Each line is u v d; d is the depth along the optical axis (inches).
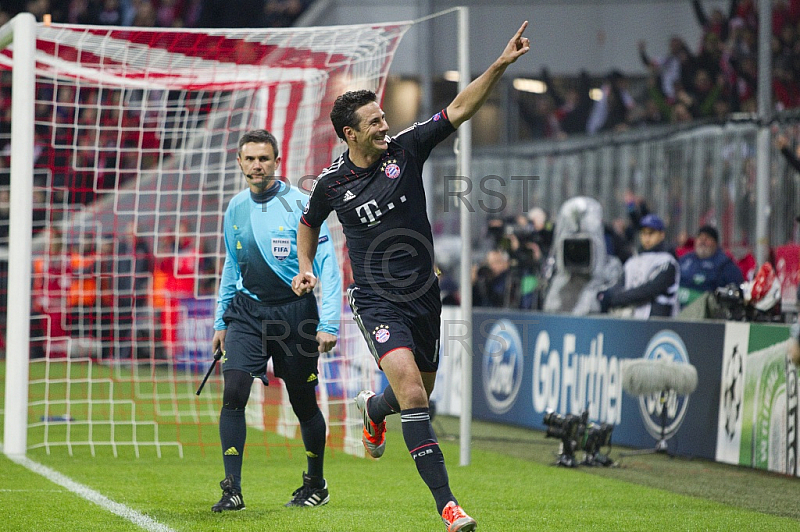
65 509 623.2
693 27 2012.8
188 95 1357.0
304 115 1066.7
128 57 973.2
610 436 871.7
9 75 2251.5
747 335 856.3
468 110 526.6
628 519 611.2
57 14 2468.0
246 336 621.0
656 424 952.3
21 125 885.2
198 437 1076.5
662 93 2028.8
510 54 511.2
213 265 1834.4
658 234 1144.2
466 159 869.8
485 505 660.7
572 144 1705.2
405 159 530.0
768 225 1246.9
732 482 778.2
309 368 632.4
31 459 871.1
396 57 2084.2
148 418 1261.1
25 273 892.0
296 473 812.6
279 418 1136.2
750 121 1289.4
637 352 991.0
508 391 1203.9
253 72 1034.1
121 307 1969.7
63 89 2138.3
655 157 1498.5
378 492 714.2
